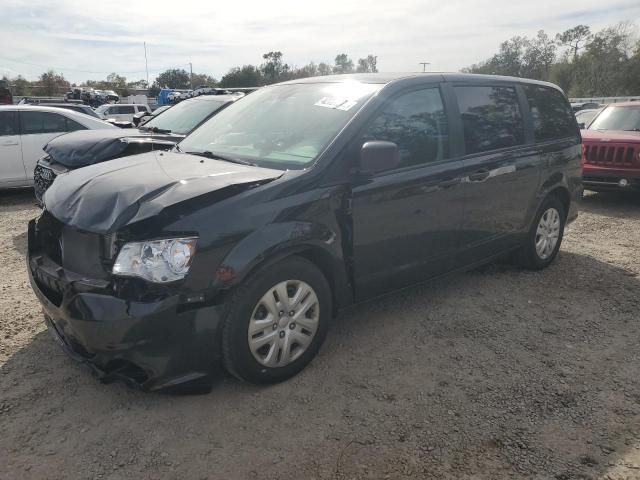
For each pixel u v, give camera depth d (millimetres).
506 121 4641
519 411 2973
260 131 3848
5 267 5234
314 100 3877
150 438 2701
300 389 3152
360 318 4156
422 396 3109
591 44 60781
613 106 9984
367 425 2838
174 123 7957
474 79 4402
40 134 8805
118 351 2619
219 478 2445
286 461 2559
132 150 5832
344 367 3414
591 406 3025
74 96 34906
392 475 2477
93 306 2615
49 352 3518
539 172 4910
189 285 2682
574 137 5543
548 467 2535
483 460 2580
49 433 2723
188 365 2779
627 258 5789
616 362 3529
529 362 3514
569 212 5531
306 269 3152
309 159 3311
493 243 4582
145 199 2793
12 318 4016
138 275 2621
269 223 2941
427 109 3938
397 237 3682
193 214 2734
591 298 4617
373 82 3828
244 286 2871
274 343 3076
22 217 7496
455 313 4258
